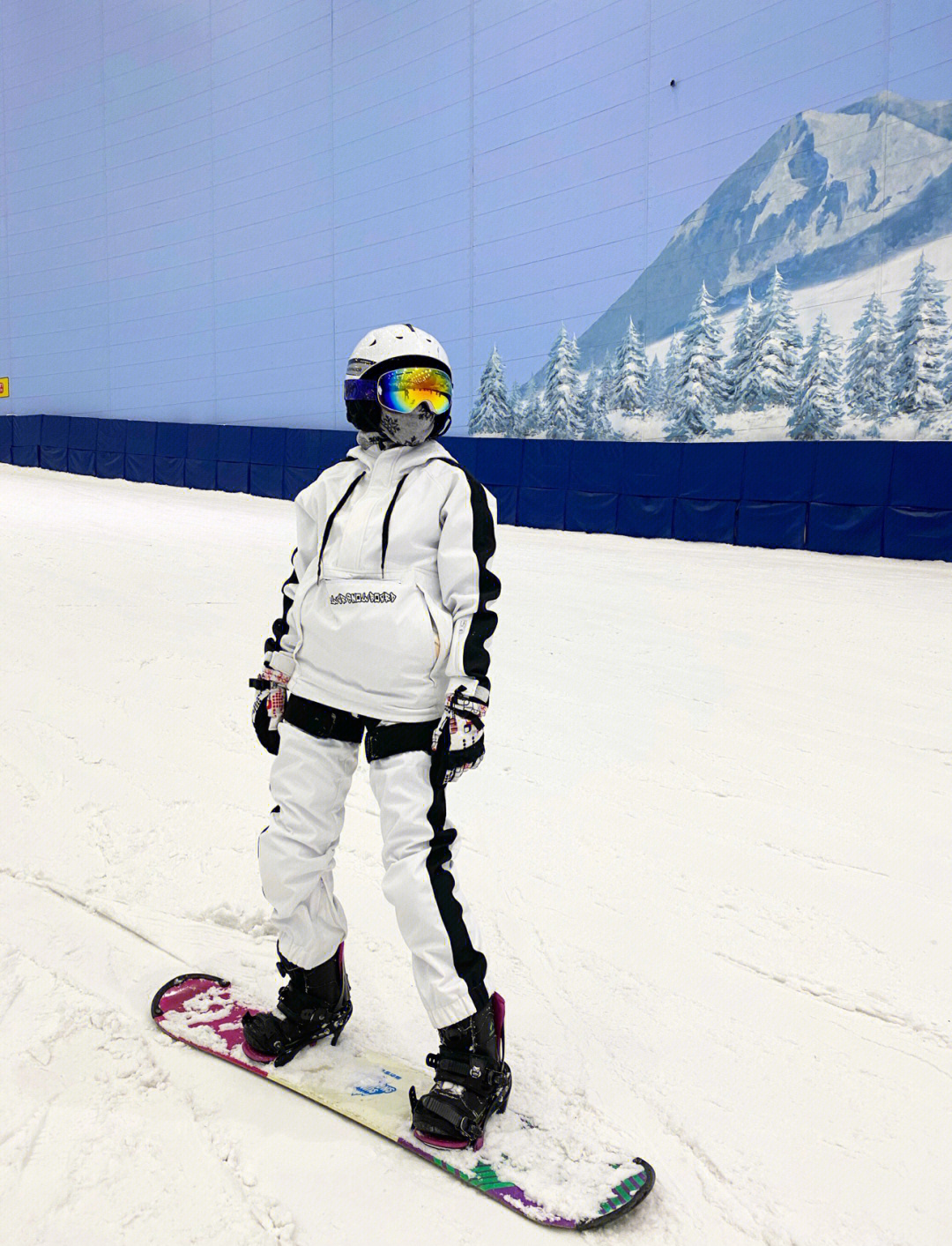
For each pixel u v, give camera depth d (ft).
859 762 11.10
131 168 49.90
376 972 6.83
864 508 30.09
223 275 47.47
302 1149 5.09
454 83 39.63
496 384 39.65
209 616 16.52
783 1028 6.40
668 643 16.37
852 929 7.62
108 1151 4.98
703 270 33.96
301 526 5.97
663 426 35.24
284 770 5.65
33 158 53.21
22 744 10.39
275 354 46.11
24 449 52.24
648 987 6.82
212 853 8.39
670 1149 5.28
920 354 29.78
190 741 10.78
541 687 13.56
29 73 52.60
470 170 39.55
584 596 20.53
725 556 29.45
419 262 41.32
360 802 9.69
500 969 6.97
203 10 46.68
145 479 48.01
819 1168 5.18
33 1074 5.52
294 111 44.47
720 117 33.30
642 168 35.14
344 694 5.45
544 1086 5.72
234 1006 6.27
